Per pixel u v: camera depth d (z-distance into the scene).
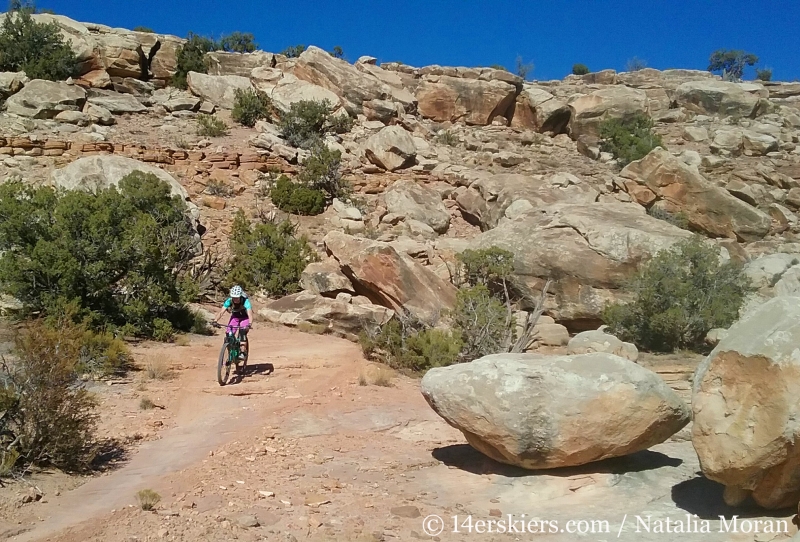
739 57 69.12
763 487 5.80
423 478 7.95
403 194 33.16
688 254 20.45
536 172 38.69
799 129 48.19
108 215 16.23
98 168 27.66
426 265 25.52
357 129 40.16
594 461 7.40
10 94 35.06
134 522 6.08
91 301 16.00
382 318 19.61
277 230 25.52
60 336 8.02
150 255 16.89
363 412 11.23
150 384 12.10
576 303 22.19
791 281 21.97
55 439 7.51
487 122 46.72
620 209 25.22
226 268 24.53
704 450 5.72
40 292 15.54
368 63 48.09
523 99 47.41
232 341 12.92
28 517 6.21
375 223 31.25
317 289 21.97
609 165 41.16
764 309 5.79
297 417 10.61
